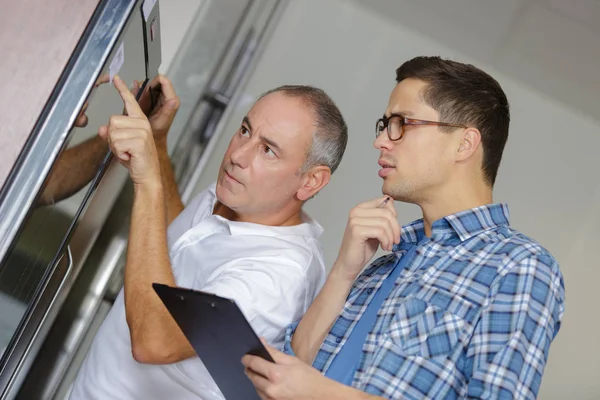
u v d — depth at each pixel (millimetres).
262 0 3008
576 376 3428
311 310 1522
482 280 1334
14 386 2285
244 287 1636
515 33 3332
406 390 1311
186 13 2803
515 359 1238
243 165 1737
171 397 1707
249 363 1255
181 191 2842
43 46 1307
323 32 3412
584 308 3436
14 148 1279
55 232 1575
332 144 1786
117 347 1731
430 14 3391
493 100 1469
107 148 1708
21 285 1488
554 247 3441
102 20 1324
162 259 1633
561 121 3424
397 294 1410
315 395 1238
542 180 3449
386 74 3414
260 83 3355
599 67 3320
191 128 2824
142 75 1773
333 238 3355
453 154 1444
